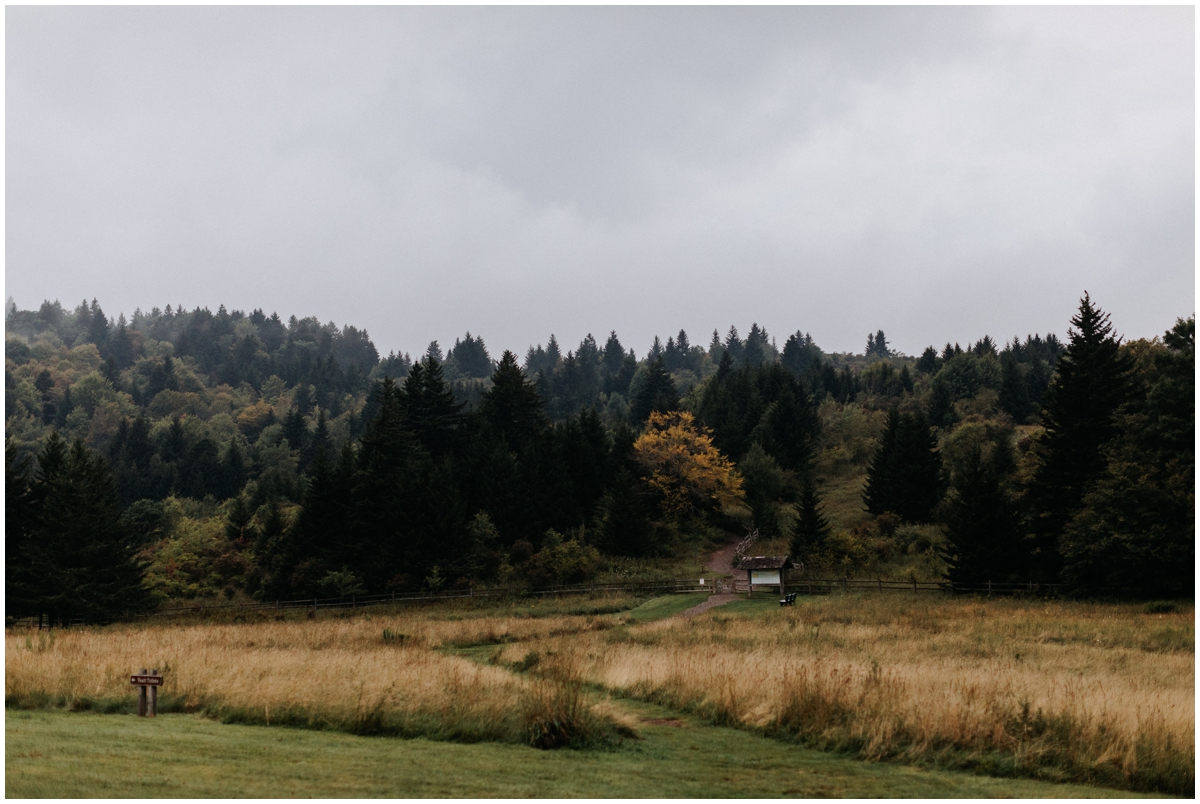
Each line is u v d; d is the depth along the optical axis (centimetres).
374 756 1161
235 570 6775
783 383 12619
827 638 2928
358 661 1980
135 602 5391
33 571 4891
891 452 8094
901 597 4822
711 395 12506
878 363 16325
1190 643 2725
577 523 7375
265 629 3528
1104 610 3916
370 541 6191
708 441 8250
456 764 1132
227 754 1127
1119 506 4419
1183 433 4494
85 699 1541
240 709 1461
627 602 4909
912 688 1567
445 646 3128
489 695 1521
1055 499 5209
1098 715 1334
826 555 6100
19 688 1556
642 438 8325
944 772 1178
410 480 6231
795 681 1579
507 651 2672
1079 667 2145
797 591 5378
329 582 5734
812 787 1077
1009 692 1493
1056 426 5444
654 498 8181
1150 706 1400
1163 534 4162
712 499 8275
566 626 3741
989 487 5209
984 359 14262
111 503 6134
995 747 1255
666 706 1728
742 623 3572
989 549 5016
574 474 8025
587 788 1027
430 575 5819
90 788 902
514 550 6362
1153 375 5553
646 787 1046
